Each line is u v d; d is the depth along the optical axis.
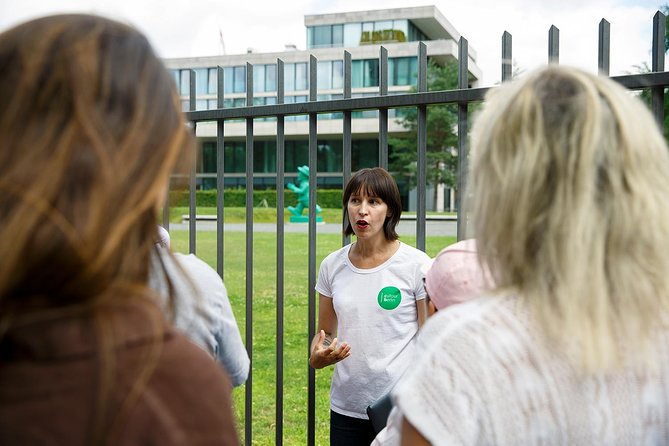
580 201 0.88
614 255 0.90
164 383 0.75
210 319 1.40
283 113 2.91
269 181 45.47
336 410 2.76
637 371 0.92
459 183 2.03
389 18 53.19
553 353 0.89
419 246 2.75
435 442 0.90
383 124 2.72
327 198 35.53
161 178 0.78
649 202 0.90
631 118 0.93
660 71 2.14
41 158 0.71
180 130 0.83
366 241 2.78
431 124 39.19
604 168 0.91
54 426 0.70
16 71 0.75
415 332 2.73
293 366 5.35
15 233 0.69
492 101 1.04
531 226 0.92
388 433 1.11
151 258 0.91
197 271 1.49
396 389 1.03
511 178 0.93
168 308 0.94
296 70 42.25
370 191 2.71
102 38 0.79
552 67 1.01
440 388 0.91
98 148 0.72
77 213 0.71
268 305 7.94
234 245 14.79
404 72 41.75
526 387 0.89
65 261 0.70
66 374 0.71
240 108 3.05
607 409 0.90
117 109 0.76
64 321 0.72
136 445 0.71
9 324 0.72
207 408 0.77
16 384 0.71
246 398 3.20
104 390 0.71
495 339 0.90
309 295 2.96
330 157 45.72
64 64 0.75
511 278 0.96
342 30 54.56
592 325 0.87
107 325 0.73
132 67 0.79
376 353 2.68
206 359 0.81
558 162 0.91
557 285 0.89
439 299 1.35
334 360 2.61
